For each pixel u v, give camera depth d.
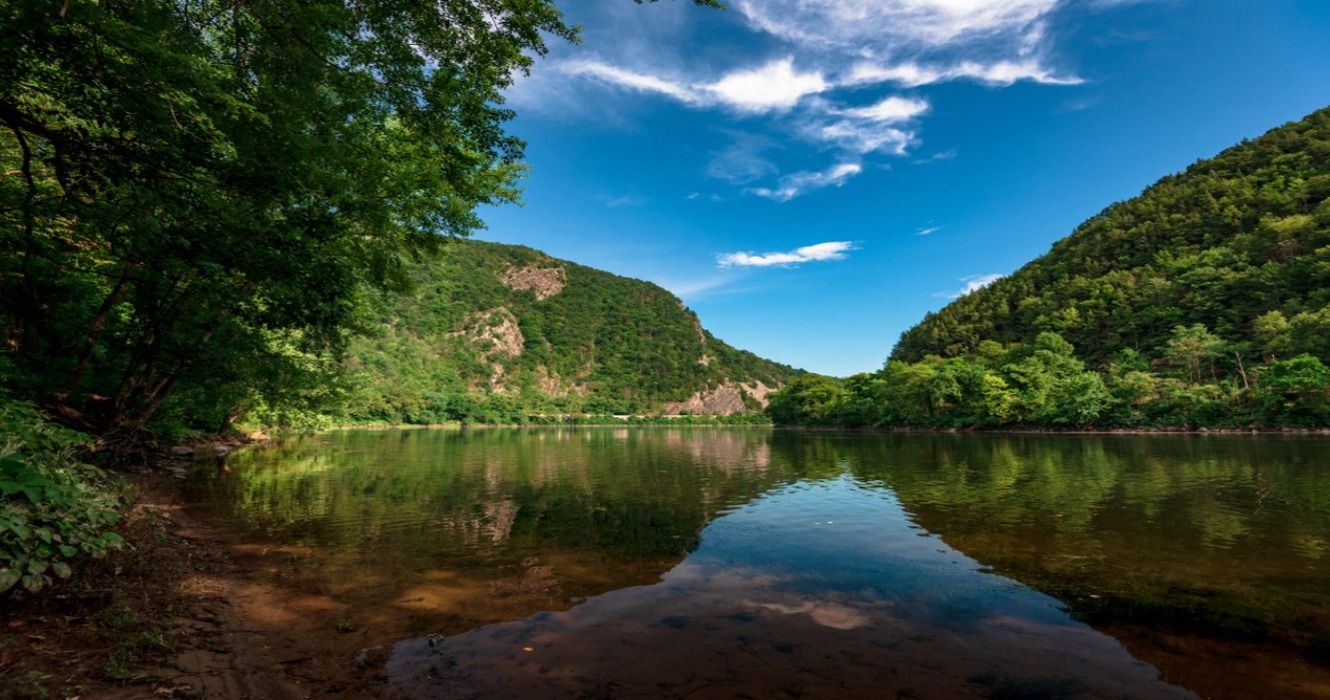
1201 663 5.20
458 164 13.50
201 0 8.20
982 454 30.67
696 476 21.41
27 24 5.27
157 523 9.15
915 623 6.20
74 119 7.17
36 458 5.65
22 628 4.52
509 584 7.55
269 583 7.23
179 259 8.16
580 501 15.11
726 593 7.24
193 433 26.20
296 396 23.89
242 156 8.19
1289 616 6.43
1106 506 13.91
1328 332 52.69
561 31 9.64
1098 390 57.12
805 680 4.76
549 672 4.86
